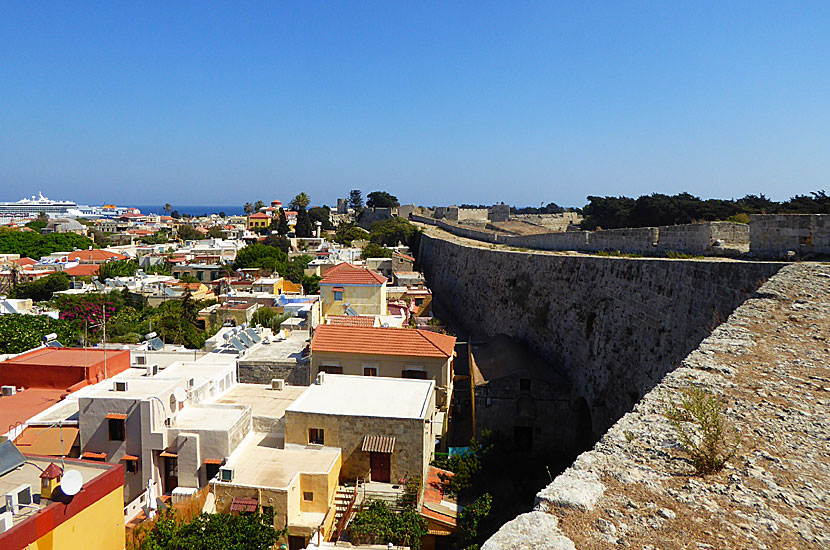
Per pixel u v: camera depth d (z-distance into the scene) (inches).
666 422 398.6
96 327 2155.5
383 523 873.5
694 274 911.7
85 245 5689.0
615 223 3826.3
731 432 380.5
